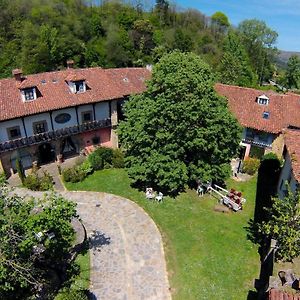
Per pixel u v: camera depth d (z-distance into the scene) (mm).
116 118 40094
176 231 26578
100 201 30625
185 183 31719
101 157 36500
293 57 89438
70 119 37062
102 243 25078
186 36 85688
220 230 26859
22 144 34250
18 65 60844
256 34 94562
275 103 39469
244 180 35375
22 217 17703
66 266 22484
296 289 16844
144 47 79188
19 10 70250
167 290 21203
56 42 64312
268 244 23719
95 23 73875
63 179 34375
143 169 29656
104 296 20594
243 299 20547
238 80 70688
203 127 28891
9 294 18281
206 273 22484
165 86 28797
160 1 95812
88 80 39062
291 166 22938
